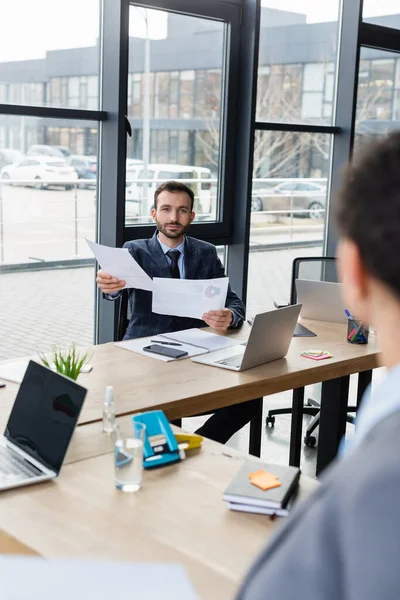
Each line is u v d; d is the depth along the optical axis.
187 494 1.69
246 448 3.89
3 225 3.90
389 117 5.66
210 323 3.19
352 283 0.58
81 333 4.33
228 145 4.66
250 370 2.74
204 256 3.54
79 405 1.77
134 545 1.45
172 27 4.30
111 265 3.02
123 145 4.05
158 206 3.45
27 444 1.91
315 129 5.09
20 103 3.80
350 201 0.55
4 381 2.52
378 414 0.51
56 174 4.00
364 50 5.38
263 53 4.78
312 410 4.16
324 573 0.47
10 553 1.49
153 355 2.89
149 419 1.91
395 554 0.44
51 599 0.53
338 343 3.21
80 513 1.58
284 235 5.18
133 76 4.18
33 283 4.09
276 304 3.99
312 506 0.51
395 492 0.45
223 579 1.32
